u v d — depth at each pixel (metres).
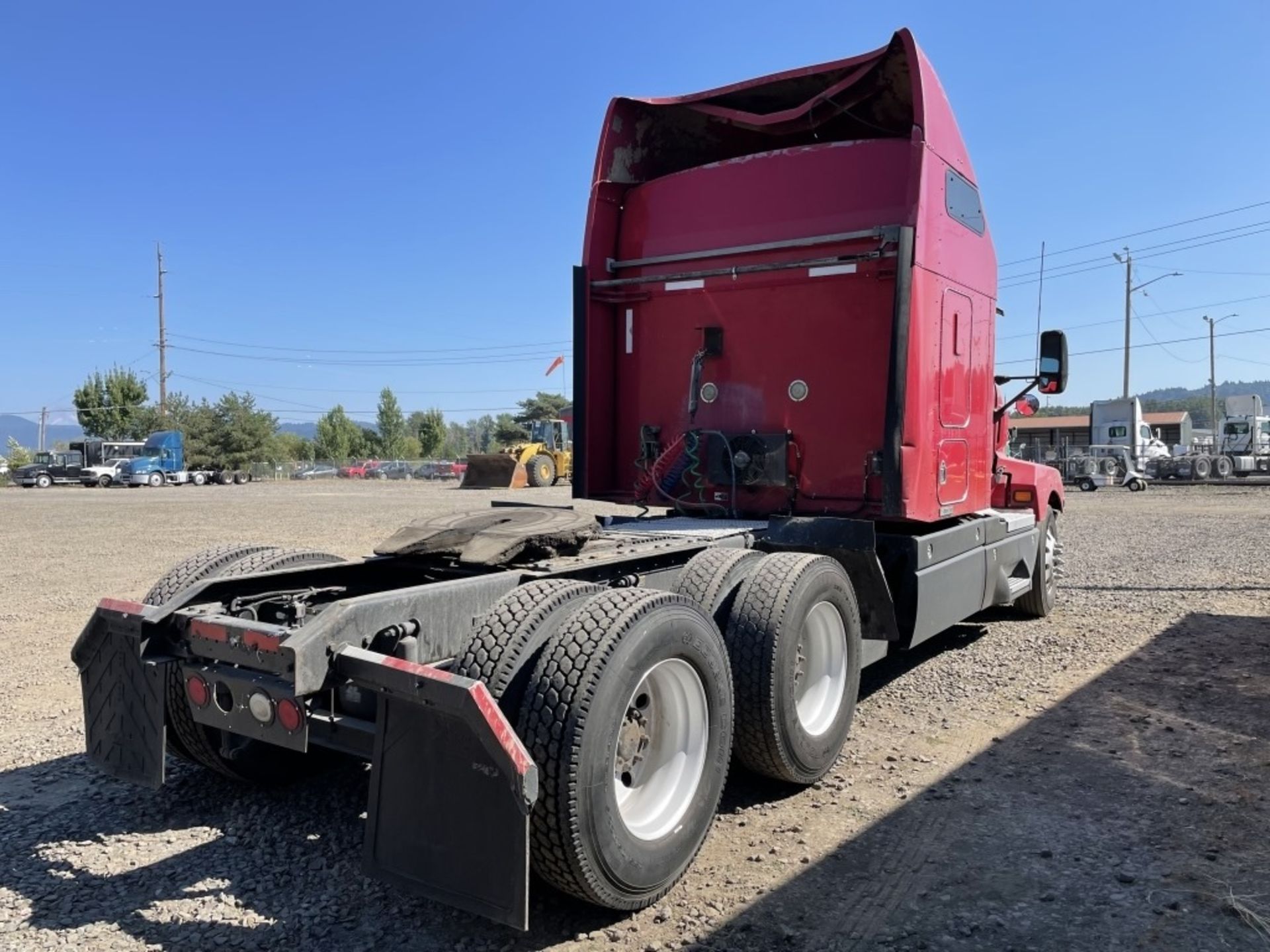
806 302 5.84
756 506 6.04
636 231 6.62
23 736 5.12
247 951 2.98
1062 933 3.05
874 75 5.74
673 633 3.33
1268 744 4.86
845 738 4.62
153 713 3.50
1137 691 5.89
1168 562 12.12
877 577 5.01
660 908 3.26
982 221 6.34
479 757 2.78
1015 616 8.45
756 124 6.18
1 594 10.12
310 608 3.94
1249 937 3.01
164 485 48.88
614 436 6.71
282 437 90.88
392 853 2.92
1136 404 39.38
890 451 5.16
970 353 6.17
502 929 3.12
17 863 3.61
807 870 3.53
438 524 4.43
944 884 3.40
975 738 5.05
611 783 3.03
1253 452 41.38
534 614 3.23
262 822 4.02
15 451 65.44
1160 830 3.82
